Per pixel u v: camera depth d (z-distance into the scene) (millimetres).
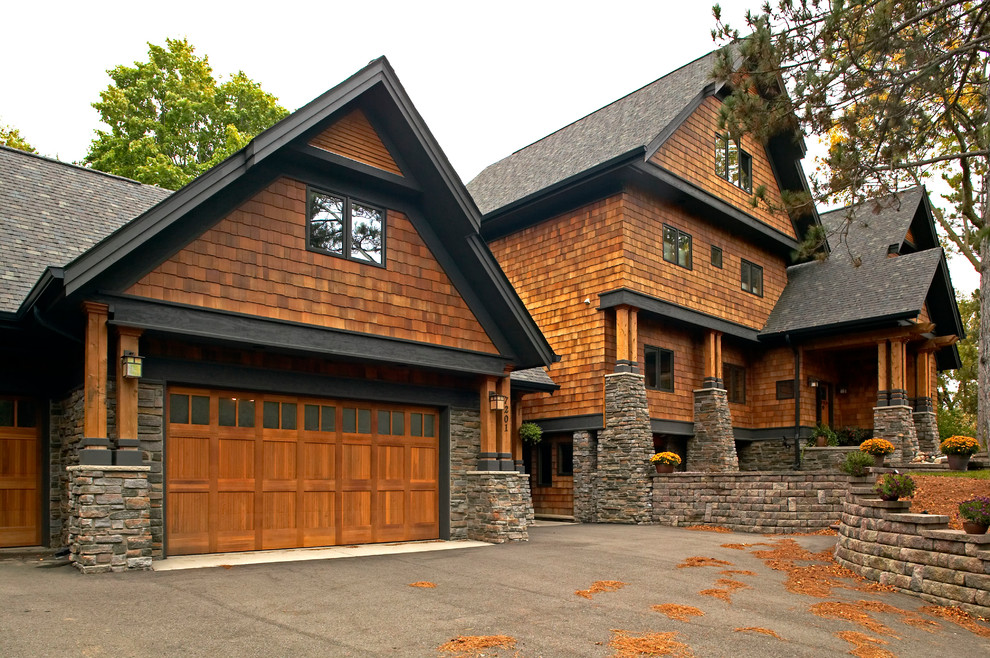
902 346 20297
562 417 19016
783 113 12375
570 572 9383
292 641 5914
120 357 8773
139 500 8633
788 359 22062
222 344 9859
